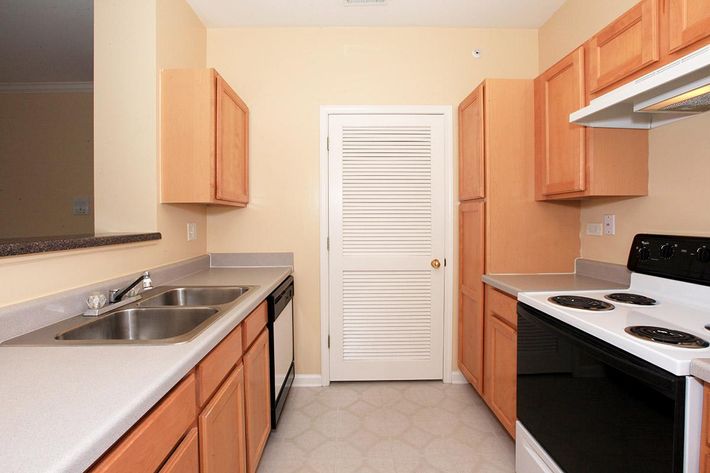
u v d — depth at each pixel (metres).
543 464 1.39
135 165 1.78
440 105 2.45
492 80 1.99
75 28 2.44
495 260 2.03
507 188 2.01
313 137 2.45
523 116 2.00
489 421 2.03
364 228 2.47
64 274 1.22
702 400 0.83
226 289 1.73
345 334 2.50
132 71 1.77
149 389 0.70
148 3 1.77
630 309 1.32
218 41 2.42
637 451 0.95
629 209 1.75
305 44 2.44
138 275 1.60
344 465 1.67
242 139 2.25
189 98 1.80
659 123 1.56
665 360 0.86
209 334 1.03
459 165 2.43
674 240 1.42
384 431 1.94
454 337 2.50
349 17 2.33
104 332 1.23
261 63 2.43
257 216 2.45
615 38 1.44
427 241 2.48
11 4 2.18
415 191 2.47
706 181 1.39
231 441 1.22
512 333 1.70
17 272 1.05
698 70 1.02
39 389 0.70
